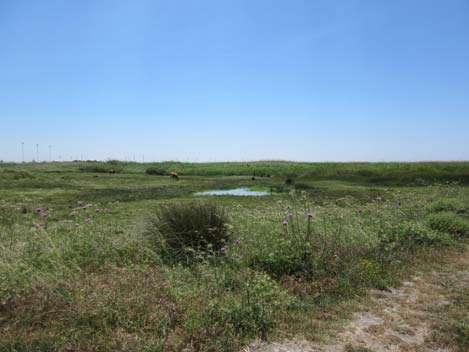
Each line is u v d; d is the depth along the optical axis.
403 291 6.24
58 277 5.40
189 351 4.06
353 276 6.51
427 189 19.41
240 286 5.62
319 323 4.95
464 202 13.97
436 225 10.20
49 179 33.66
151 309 4.73
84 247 6.88
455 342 4.55
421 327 4.95
